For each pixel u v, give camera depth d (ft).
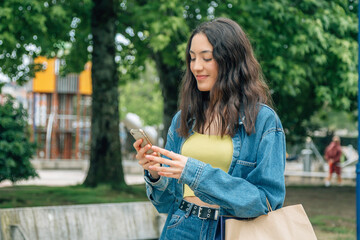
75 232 13.76
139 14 28.76
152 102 117.50
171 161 6.34
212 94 6.81
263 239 6.38
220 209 6.75
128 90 115.34
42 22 26.05
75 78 105.40
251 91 6.77
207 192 6.28
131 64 45.65
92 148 31.65
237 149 6.68
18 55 35.06
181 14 28.45
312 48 31.35
